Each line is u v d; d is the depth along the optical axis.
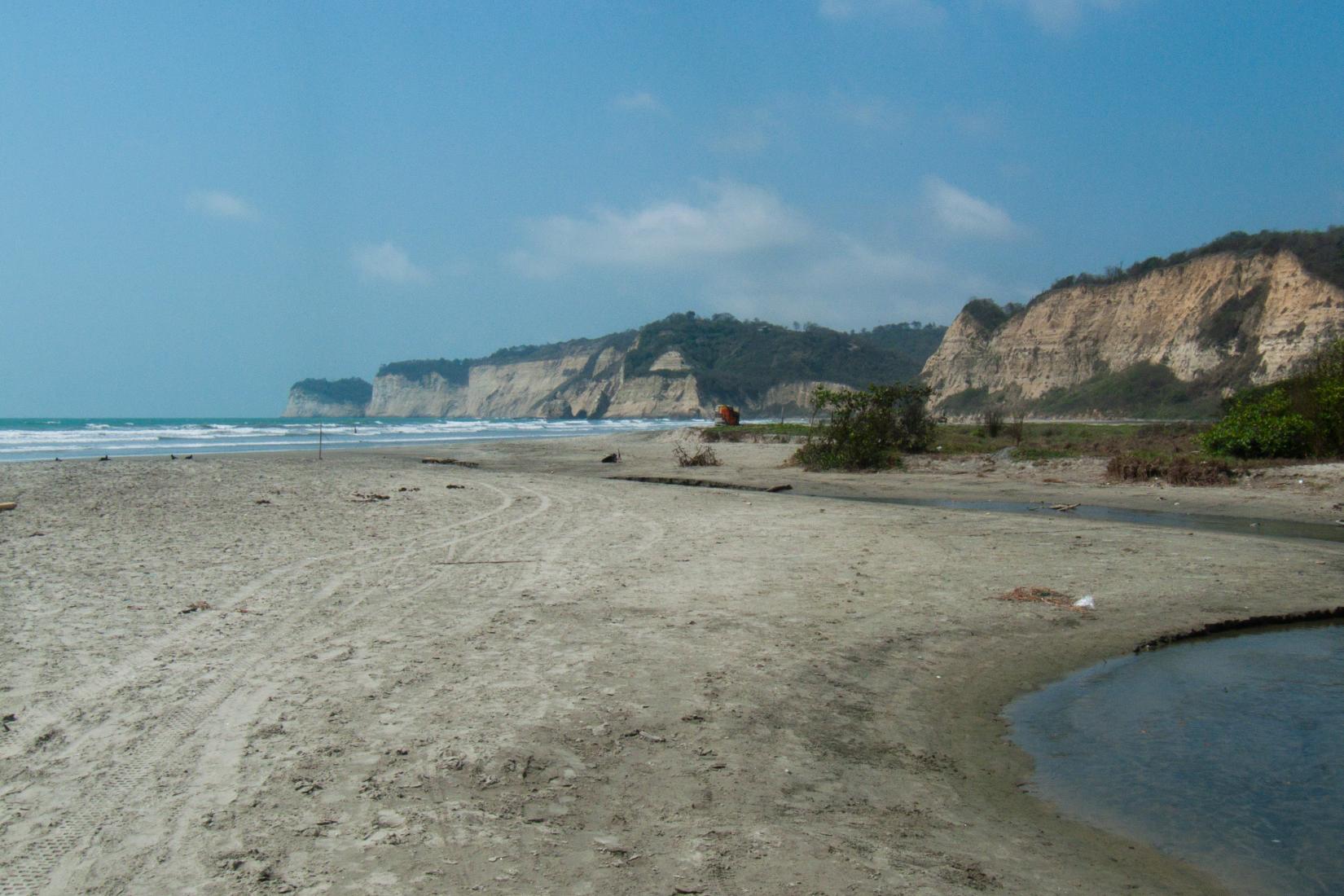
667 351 184.38
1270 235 77.38
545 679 6.45
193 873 3.70
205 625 7.70
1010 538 13.38
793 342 196.00
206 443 50.50
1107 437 35.75
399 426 97.25
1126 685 6.98
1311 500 18.14
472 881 3.72
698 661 7.00
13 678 6.17
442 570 10.42
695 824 4.37
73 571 9.91
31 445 46.78
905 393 31.55
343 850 3.94
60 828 4.07
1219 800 4.96
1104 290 88.31
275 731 5.31
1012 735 5.95
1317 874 4.14
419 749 5.09
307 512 15.56
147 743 5.09
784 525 14.72
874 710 6.23
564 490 20.80
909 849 4.25
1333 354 25.95
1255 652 7.90
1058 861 4.22
